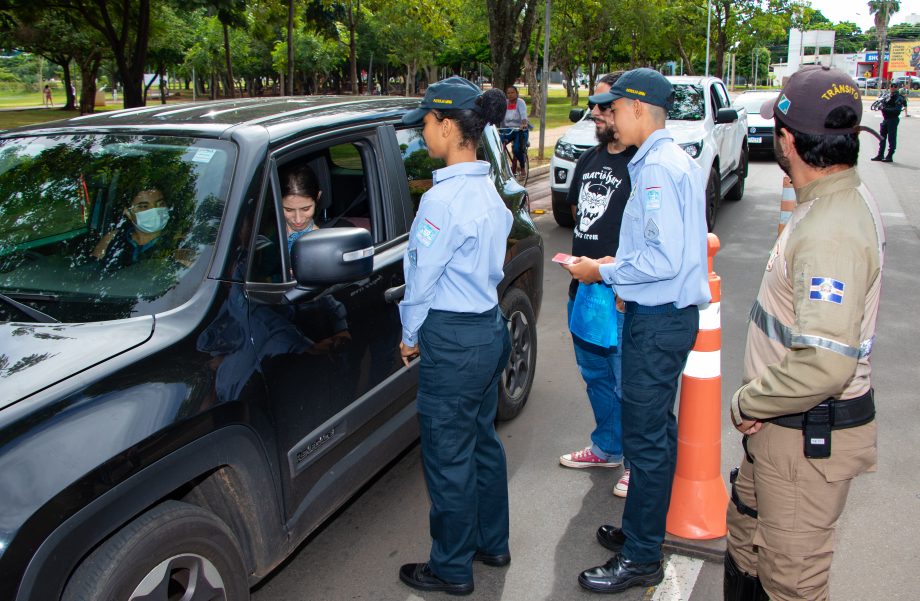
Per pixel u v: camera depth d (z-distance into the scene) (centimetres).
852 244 192
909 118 3688
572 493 377
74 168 289
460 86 259
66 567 186
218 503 247
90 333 226
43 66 9019
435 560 297
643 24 3222
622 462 399
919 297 695
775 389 199
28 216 280
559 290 743
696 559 323
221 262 248
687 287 271
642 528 297
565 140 967
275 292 263
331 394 287
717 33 3850
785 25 3775
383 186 338
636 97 276
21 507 178
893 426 440
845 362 188
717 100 1062
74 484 186
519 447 425
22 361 212
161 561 209
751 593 246
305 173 319
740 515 244
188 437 216
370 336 311
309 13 2300
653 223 265
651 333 278
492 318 273
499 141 462
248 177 266
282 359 259
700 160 882
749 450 225
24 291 255
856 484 379
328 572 318
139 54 1580
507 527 317
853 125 195
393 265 328
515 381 452
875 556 322
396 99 386
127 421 202
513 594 303
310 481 279
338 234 253
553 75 9975
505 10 1301
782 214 768
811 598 221
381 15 2994
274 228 273
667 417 297
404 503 371
